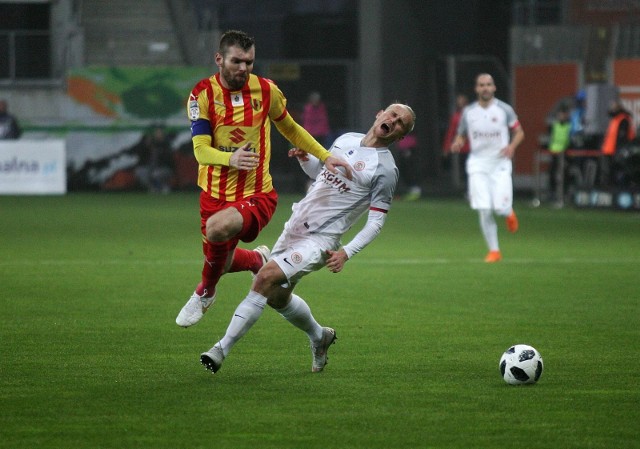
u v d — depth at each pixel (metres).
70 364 19.14
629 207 61.78
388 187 18.20
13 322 23.83
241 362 19.52
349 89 85.25
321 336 18.47
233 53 17.66
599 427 14.80
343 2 91.94
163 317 24.70
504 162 36.78
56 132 79.69
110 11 88.38
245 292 29.41
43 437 14.14
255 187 18.73
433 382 17.75
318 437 14.20
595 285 30.83
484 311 25.94
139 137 80.75
